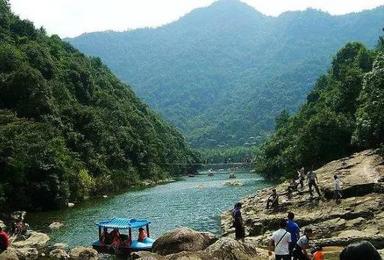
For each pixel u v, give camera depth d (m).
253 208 40.62
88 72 125.50
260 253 23.45
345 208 31.33
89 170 89.75
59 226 43.78
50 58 111.00
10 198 56.88
